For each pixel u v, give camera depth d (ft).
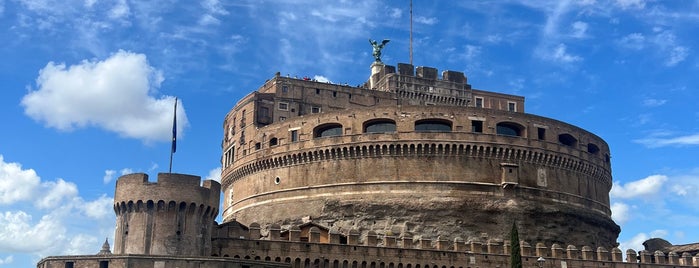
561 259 308.19
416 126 350.43
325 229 295.69
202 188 252.01
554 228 346.74
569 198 359.46
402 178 338.75
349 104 411.95
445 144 341.41
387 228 329.93
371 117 347.97
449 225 330.54
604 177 388.57
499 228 334.85
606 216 383.65
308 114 371.76
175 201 245.45
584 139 377.09
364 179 341.21
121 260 232.53
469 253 296.30
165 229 243.60
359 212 335.06
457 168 341.00
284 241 271.90
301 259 272.51
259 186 369.71
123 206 246.68
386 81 427.74
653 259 330.95
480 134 345.92
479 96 447.01
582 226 358.64
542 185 351.87
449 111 347.97
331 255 277.03
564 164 362.53
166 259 234.99
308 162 353.92
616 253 320.29
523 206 342.03
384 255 284.61
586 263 312.71
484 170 343.67
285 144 362.33
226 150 416.67
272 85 406.62
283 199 355.15
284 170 360.69
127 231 244.22
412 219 331.16
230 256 262.47
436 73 439.22
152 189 245.24
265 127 376.68
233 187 397.60
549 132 361.71
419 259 288.71
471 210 334.85
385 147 342.44
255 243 268.00
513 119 355.56
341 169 346.13
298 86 405.59
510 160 348.79
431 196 335.06
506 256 301.22
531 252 308.60
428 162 340.80
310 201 346.13
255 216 362.53
